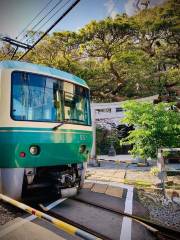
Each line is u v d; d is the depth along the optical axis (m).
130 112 10.23
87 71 21.95
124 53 21.30
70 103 6.00
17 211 5.24
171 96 19.86
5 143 4.91
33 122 5.16
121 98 21.98
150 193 7.02
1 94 5.04
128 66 21.44
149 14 21.27
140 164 12.72
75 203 5.97
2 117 4.96
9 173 4.95
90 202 6.04
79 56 23.14
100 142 19.17
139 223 4.77
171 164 11.24
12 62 5.36
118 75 21.86
